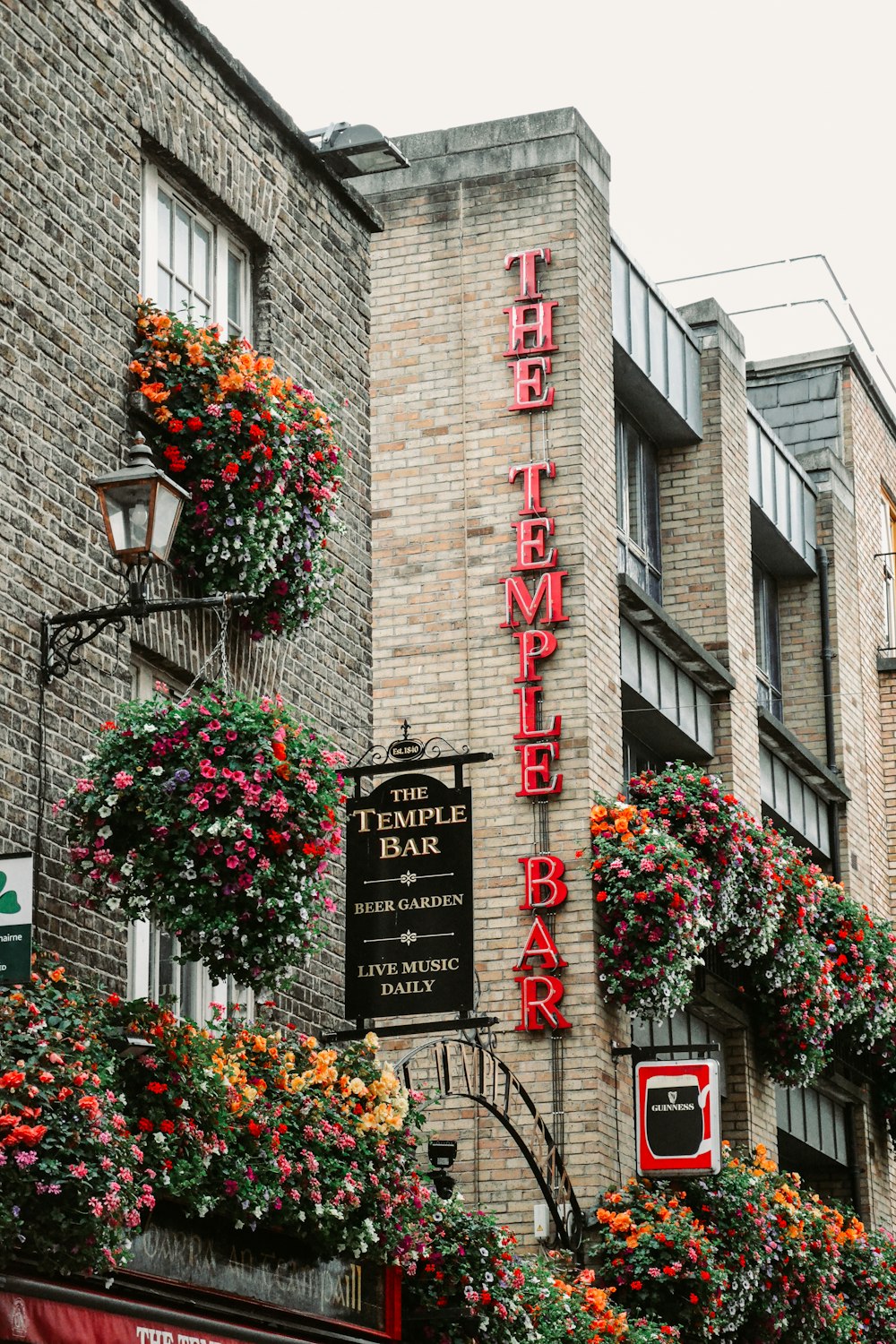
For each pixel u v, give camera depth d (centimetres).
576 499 2077
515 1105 1945
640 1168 1928
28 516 1180
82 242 1268
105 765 1155
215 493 1316
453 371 2148
